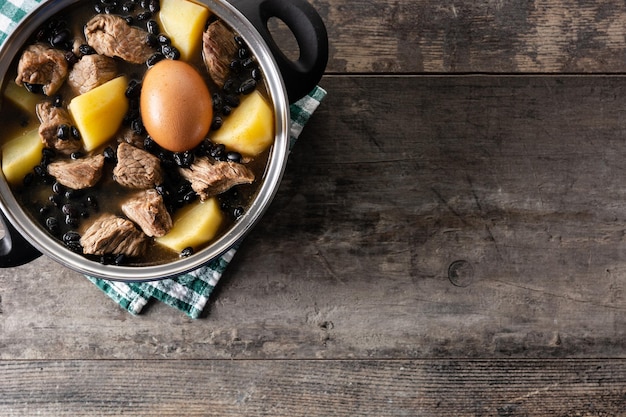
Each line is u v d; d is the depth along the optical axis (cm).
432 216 71
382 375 72
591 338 72
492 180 71
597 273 72
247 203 60
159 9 59
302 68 61
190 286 70
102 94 58
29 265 70
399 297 71
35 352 70
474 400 72
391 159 71
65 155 59
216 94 59
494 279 72
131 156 58
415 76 71
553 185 71
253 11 60
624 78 71
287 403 71
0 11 66
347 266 71
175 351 71
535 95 71
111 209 60
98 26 58
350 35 71
